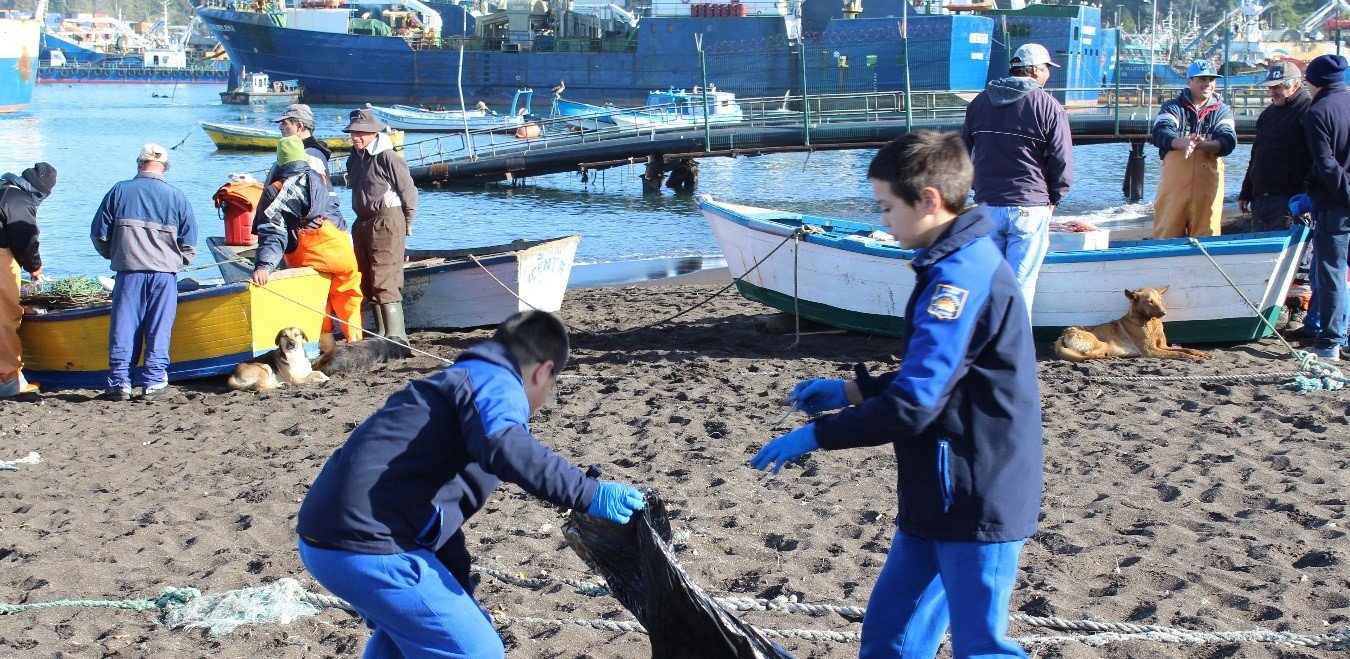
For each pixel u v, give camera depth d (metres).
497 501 6.50
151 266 9.70
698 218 25.77
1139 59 70.69
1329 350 8.84
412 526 3.38
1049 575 5.09
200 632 4.93
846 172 36.00
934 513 3.28
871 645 3.55
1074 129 28.78
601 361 10.22
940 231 3.32
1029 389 3.27
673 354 10.31
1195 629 4.46
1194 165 10.52
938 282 3.20
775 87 56.28
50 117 64.38
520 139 35.34
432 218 26.38
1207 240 9.63
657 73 61.44
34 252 10.18
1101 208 26.02
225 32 73.50
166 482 7.28
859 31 51.50
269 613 5.03
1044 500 6.09
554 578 5.34
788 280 11.09
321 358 10.40
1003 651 3.29
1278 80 9.57
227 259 12.29
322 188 10.38
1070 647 4.37
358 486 3.34
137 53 143.12
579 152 31.25
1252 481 6.21
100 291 11.06
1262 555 5.16
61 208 27.02
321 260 10.40
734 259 11.77
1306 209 9.04
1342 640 4.27
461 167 32.00
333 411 8.94
